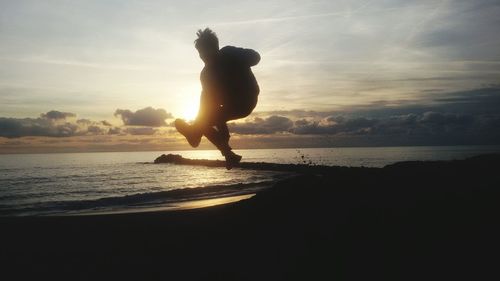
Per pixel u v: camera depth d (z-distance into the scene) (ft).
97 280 26.45
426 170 60.29
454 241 24.89
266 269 24.79
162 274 26.66
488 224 26.91
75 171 246.27
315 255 25.55
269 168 224.33
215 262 27.55
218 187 102.58
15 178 185.16
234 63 13.73
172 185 142.00
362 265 23.17
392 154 519.19
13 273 28.09
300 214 36.45
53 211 76.07
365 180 48.37
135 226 42.22
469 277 20.22
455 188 37.91
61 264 29.94
